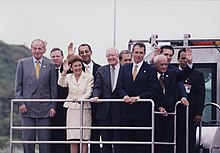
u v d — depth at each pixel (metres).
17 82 23.58
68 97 23.02
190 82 23.34
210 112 24.36
